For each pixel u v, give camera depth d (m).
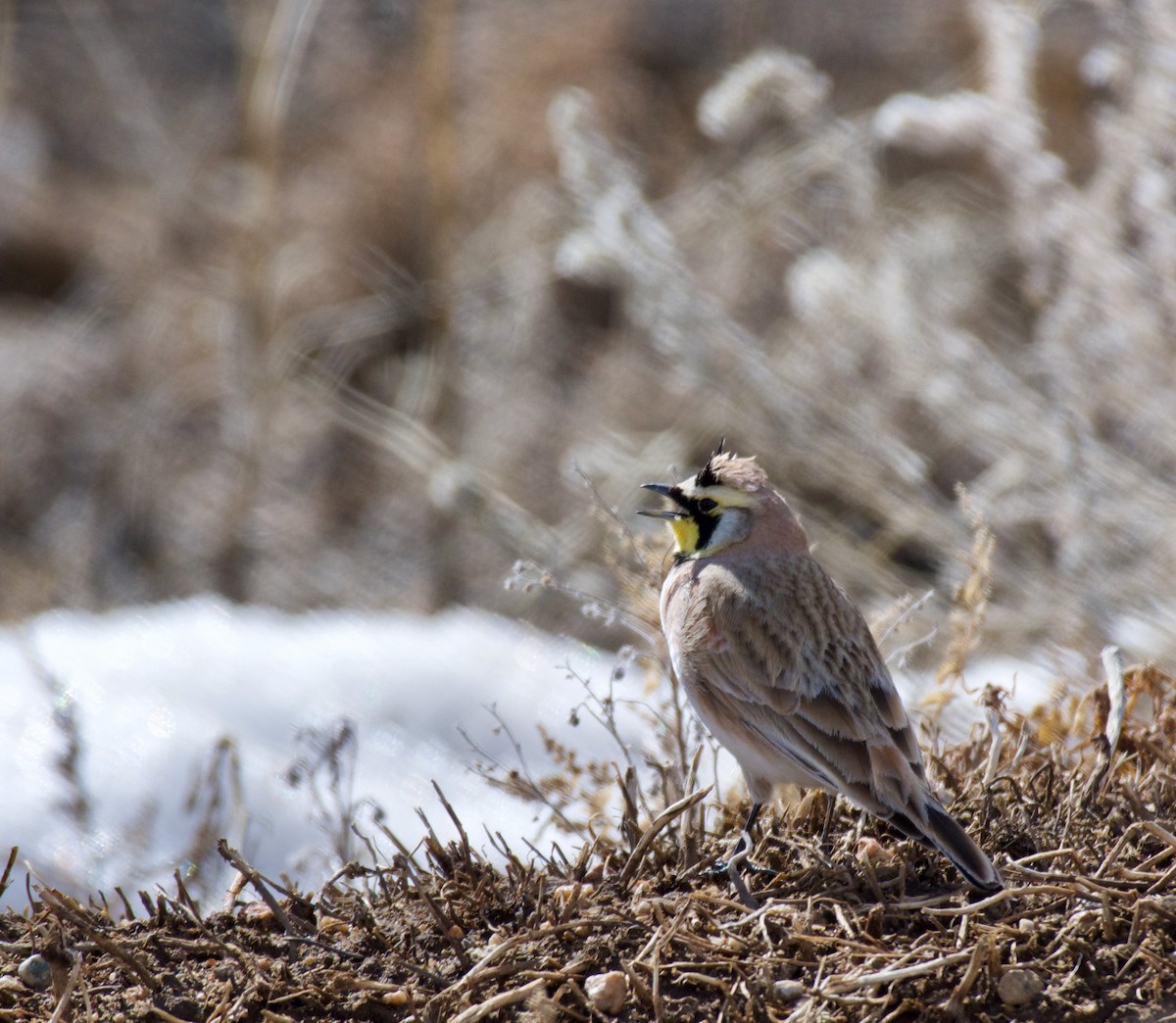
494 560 16.22
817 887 6.39
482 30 22.73
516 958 6.01
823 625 7.21
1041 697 9.98
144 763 10.45
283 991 6.00
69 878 8.60
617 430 17.16
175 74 25.75
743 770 7.18
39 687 12.16
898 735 6.95
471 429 17.81
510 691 12.16
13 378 19.50
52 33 26.33
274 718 11.72
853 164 14.57
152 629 14.20
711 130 14.75
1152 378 11.84
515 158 21.00
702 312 14.13
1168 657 10.43
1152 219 11.52
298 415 18.33
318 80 22.61
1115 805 6.78
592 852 7.00
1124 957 5.70
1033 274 12.80
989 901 5.89
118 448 18.77
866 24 22.23
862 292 13.86
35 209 23.67
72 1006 5.95
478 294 19.22
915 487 13.29
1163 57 11.43
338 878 7.02
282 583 16.88
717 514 7.78
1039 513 12.45
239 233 19.30
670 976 5.86
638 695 11.59
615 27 22.58
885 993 5.66
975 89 19.83
